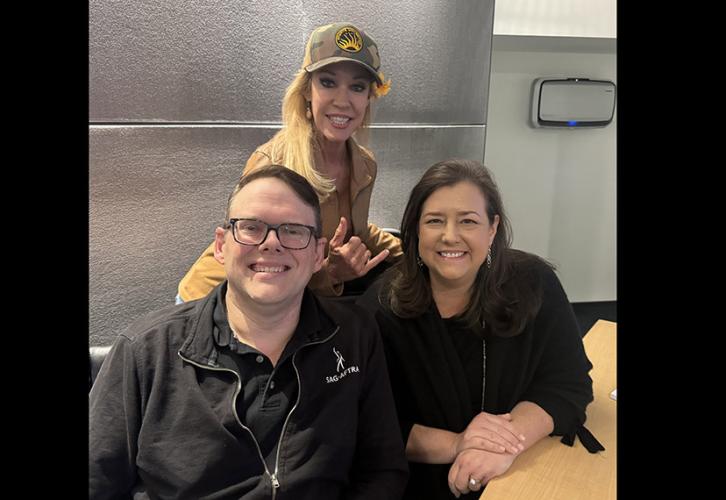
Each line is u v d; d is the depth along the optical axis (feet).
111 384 2.96
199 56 4.03
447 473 3.65
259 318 3.03
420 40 4.83
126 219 4.00
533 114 6.73
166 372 2.94
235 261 2.94
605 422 3.60
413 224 3.67
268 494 2.93
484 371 3.73
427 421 3.77
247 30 4.14
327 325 3.23
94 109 3.77
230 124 4.23
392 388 3.87
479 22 5.08
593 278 7.52
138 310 4.15
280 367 3.04
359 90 3.99
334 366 3.17
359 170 4.27
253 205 2.93
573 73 6.81
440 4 4.81
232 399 2.94
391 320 3.82
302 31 4.32
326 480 3.09
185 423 2.90
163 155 4.04
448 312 3.81
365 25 4.58
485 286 3.66
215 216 4.31
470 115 5.35
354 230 4.43
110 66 3.77
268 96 4.31
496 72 6.70
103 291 4.00
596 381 4.08
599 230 7.34
